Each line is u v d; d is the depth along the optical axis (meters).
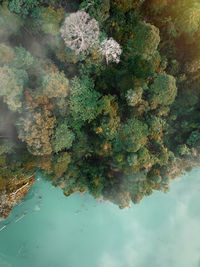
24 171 18.42
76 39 14.73
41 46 17.78
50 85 14.36
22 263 22.23
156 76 17.14
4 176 17.00
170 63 18.64
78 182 20.02
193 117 19.92
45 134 15.71
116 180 19.75
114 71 17.09
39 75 16.44
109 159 19.27
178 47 18.44
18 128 16.61
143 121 18.38
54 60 17.91
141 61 15.42
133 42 15.65
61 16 15.22
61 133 16.67
